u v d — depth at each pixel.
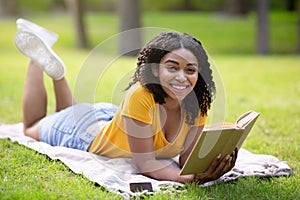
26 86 5.49
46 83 10.36
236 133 3.95
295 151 5.50
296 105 8.23
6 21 26.69
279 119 7.11
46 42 5.59
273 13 31.45
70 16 30.48
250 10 31.88
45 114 5.57
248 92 9.67
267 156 5.05
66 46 22.23
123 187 4.14
